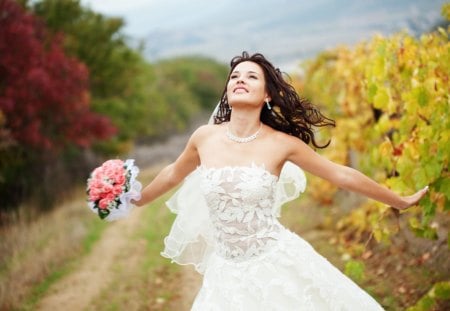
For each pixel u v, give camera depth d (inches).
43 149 568.1
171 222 459.8
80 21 778.2
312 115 144.6
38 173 560.1
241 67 129.1
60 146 604.4
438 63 167.6
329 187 340.8
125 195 136.9
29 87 487.2
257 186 120.1
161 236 400.5
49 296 269.3
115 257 344.2
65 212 482.9
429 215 163.9
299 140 131.0
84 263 331.3
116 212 136.7
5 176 497.4
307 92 407.2
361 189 131.6
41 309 251.1
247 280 120.1
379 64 190.2
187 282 271.9
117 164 139.0
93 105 826.8
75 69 578.9
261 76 128.6
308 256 124.6
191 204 144.9
